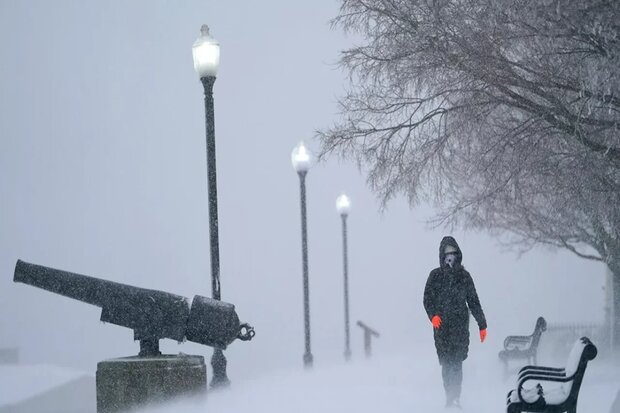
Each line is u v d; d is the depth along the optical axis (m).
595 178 34.91
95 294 30.33
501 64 33.22
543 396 21.72
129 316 30.31
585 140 33.16
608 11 27.98
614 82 29.52
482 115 35.00
